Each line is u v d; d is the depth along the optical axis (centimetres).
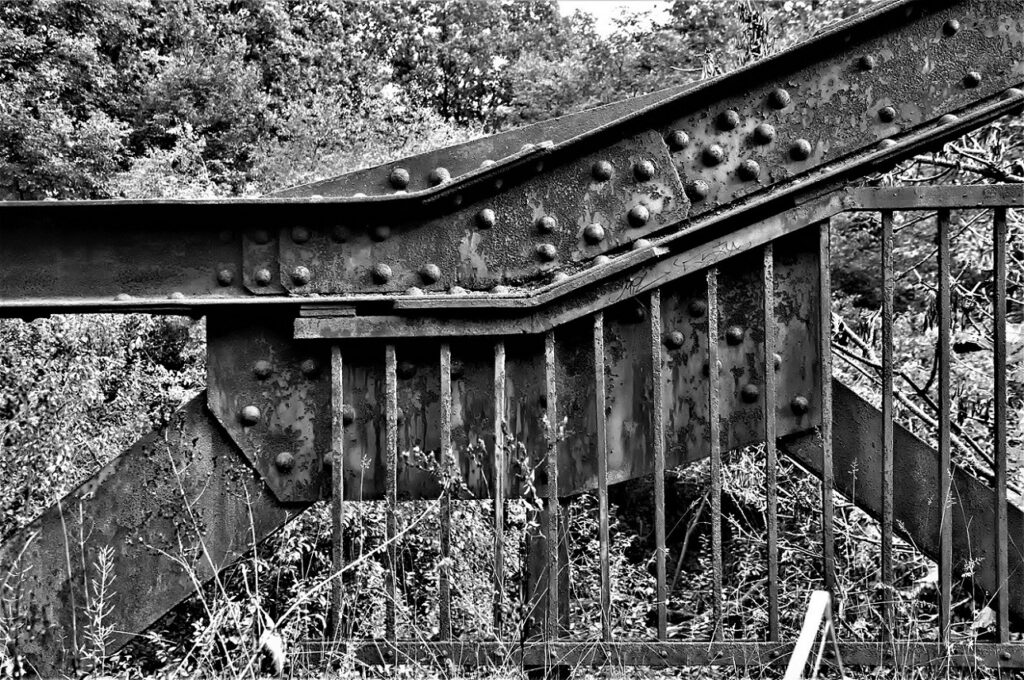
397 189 315
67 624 306
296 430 312
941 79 319
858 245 1026
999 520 307
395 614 302
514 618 299
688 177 315
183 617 389
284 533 443
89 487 310
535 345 315
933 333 661
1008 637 304
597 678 293
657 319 303
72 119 1806
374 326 298
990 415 616
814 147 316
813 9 1225
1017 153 659
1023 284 646
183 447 314
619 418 316
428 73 3275
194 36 2222
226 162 1789
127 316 683
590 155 314
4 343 544
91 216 299
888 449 304
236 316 312
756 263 321
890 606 305
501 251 311
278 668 286
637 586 523
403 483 315
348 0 3016
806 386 320
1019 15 321
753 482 548
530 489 298
